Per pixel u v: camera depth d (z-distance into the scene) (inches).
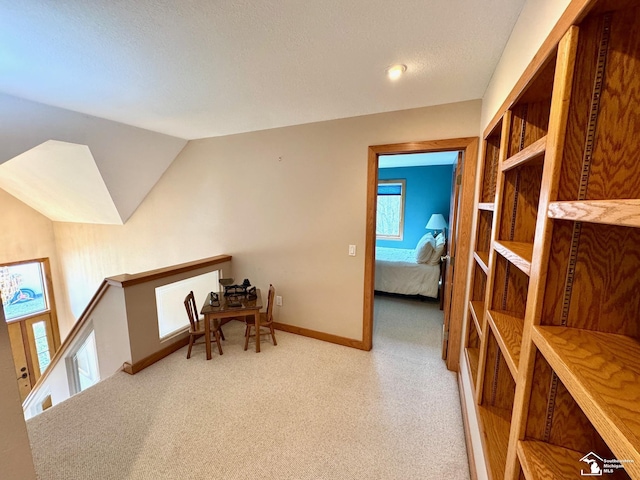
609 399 19.5
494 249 54.5
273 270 129.7
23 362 196.9
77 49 59.6
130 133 118.0
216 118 106.4
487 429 52.2
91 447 67.5
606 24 25.2
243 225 133.8
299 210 119.7
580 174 27.4
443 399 85.2
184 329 117.6
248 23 51.1
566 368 23.2
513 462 35.0
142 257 165.3
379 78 72.9
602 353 25.3
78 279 200.7
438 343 120.3
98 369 106.0
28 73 70.4
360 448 68.2
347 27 52.4
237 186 132.1
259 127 119.1
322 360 106.0
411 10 47.5
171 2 45.3
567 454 31.4
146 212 157.5
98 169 121.4
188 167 142.6
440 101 88.9
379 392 88.2
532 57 41.1
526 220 51.8
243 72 70.0
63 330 214.7
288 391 88.4
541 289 30.5
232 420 76.4
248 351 112.5
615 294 28.3
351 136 105.5
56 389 117.0
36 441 69.0
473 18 49.4
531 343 32.0
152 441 69.4
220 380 93.7
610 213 20.1
